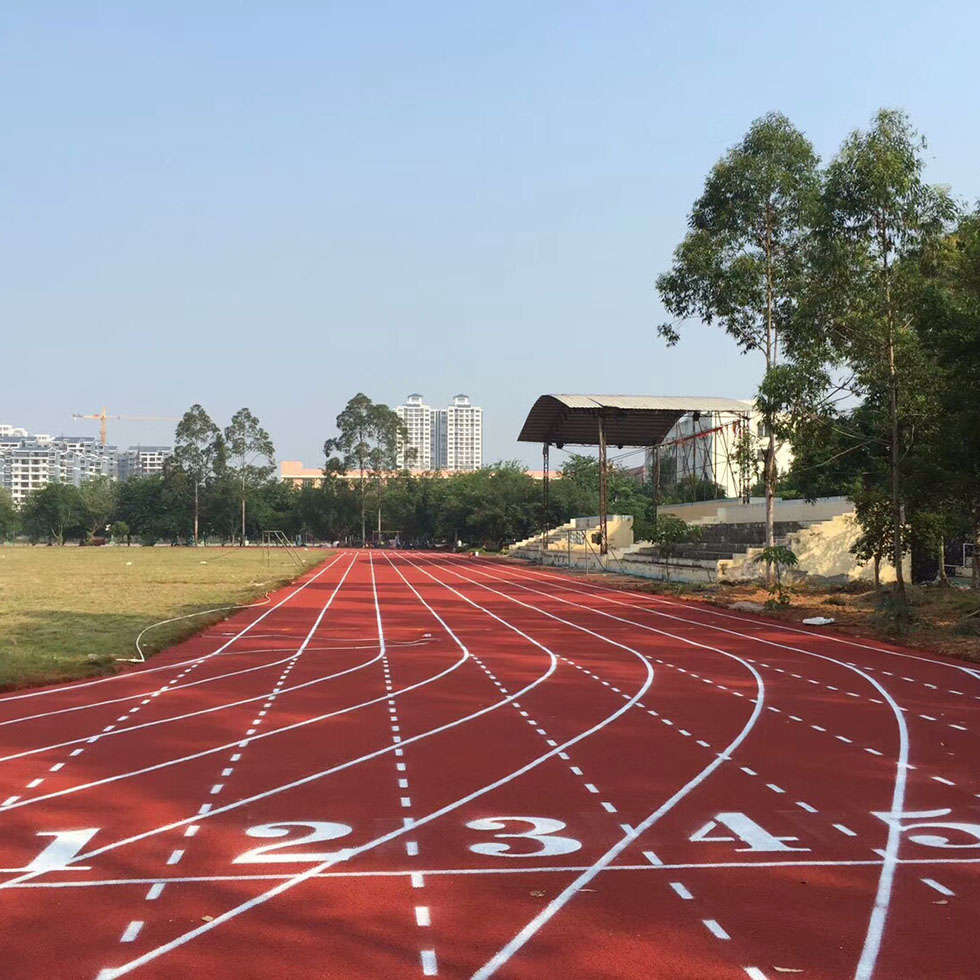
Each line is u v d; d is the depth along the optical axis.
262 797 10.41
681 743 13.23
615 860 8.33
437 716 15.27
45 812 9.84
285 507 158.12
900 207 28.58
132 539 179.88
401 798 10.35
